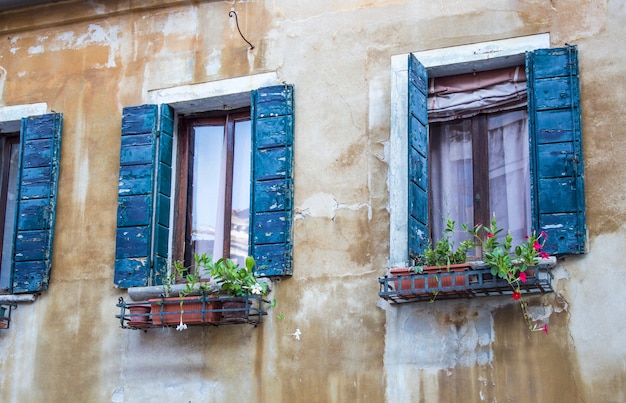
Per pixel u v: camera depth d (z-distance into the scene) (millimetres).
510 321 7766
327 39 8977
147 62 9516
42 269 9172
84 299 9039
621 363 7422
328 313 8281
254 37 9227
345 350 8148
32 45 9906
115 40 9695
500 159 8484
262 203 8648
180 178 9328
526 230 8258
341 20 8977
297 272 8469
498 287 7594
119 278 8867
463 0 8617
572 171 7832
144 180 9062
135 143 9195
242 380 8383
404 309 8070
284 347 8328
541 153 7938
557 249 7703
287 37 9109
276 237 8539
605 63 8078
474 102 8570
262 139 8805
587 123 7977
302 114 8852
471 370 7777
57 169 9453
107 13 9750
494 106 8523
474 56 8438
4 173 9898
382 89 8680
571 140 7902
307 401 8148
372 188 8461
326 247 8453
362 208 8445
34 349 9062
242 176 9234
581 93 8055
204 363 8531
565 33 8250
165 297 8531
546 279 7574
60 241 9289
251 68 9148
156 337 8719
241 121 9375
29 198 9398
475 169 8523
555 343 7609
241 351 8445
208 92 9219
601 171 7836
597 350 7500
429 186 8633
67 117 9633
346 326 8203
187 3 9531
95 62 9695
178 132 9438
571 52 8102
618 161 7820
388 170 8453
